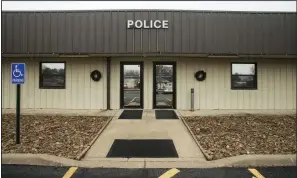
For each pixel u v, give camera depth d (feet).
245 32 40.98
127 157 20.92
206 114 38.50
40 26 41.14
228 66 43.52
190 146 23.66
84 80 43.52
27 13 41.19
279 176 17.19
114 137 26.53
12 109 42.65
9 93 43.57
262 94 43.73
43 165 19.24
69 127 29.86
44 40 41.01
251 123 32.22
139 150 22.61
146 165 19.24
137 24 40.55
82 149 22.39
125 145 23.97
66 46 40.86
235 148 22.62
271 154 21.01
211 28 40.81
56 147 22.80
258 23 41.14
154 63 43.39
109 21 40.73
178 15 40.75
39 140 24.71
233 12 40.98
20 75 23.32
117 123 32.50
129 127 30.50
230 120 33.96
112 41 40.55
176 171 18.10
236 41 40.86
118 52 40.55
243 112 40.68
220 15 40.91
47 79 44.06
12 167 18.74
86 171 18.12
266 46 41.06
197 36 40.65
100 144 24.25
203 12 40.88
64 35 40.91
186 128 30.07
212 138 25.73
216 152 21.70
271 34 41.19
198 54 40.57
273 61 43.93
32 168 18.61
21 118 34.73
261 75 43.83
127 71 43.62
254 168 18.67
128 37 40.57
